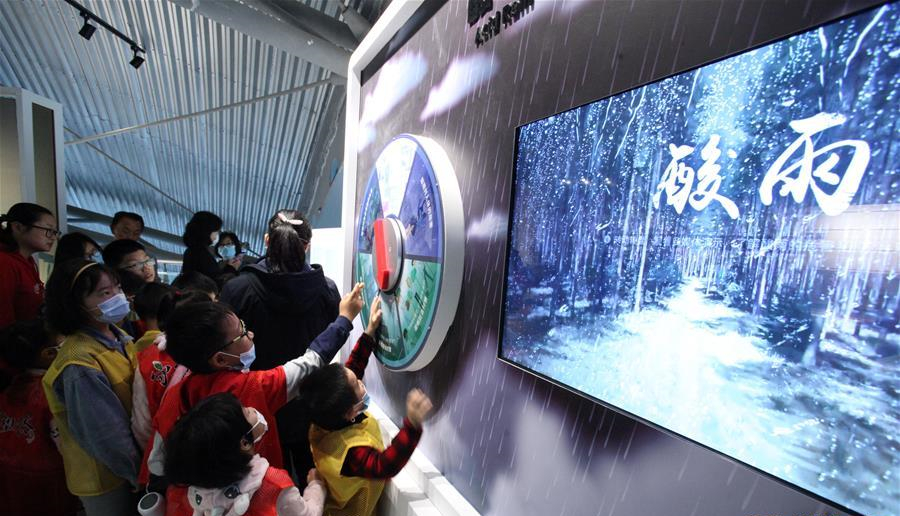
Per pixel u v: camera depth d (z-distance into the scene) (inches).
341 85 163.9
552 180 36.6
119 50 181.2
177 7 151.0
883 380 18.3
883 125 18.4
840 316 19.7
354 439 48.7
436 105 56.6
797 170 21.1
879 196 18.5
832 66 20.1
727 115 24.1
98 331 54.4
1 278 81.4
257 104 199.6
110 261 75.7
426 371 58.2
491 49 45.6
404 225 57.9
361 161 86.0
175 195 298.8
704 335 25.1
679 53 27.4
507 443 42.7
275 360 59.4
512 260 41.1
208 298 56.7
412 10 62.6
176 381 46.9
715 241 24.6
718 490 24.5
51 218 89.5
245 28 118.9
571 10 35.6
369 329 64.6
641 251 29.0
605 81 32.5
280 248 58.8
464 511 47.3
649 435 28.6
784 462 21.6
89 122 231.8
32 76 201.2
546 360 37.1
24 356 61.3
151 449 49.8
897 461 17.9
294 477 65.1
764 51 22.5
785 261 21.6
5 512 63.8
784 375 21.6
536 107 39.3
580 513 34.2
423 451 59.1
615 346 30.7
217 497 36.2
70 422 50.1
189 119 220.2
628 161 30.0
